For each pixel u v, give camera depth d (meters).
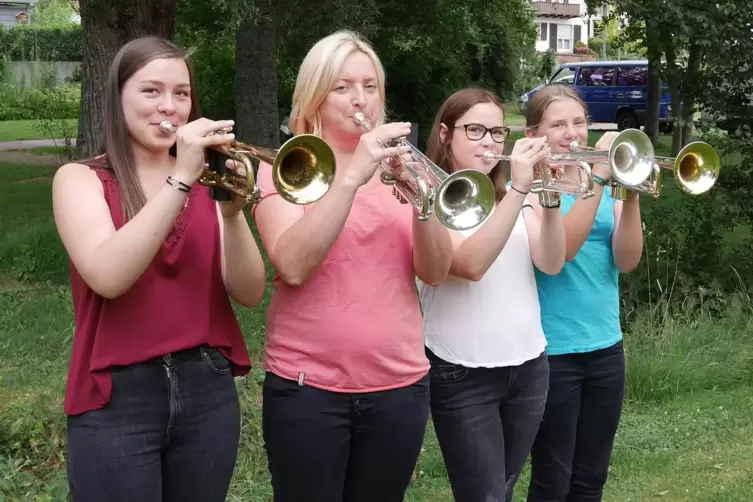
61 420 4.30
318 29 9.78
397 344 2.56
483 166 3.01
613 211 3.33
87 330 2.26
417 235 2.59
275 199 2.58
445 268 2.67
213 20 14.93
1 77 30.16
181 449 2.32
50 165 15.94
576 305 3.19
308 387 2.52
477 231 2.79
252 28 12.29
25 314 6.67
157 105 2.33
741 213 6.93
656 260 6.76
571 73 27.08
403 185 2.50
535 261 3.03
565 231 3.07
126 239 2.12
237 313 6.51
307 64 2.64
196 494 2.34
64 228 2.23
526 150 2.80
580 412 3.29
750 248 7.18
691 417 5.23
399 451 2.59
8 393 5.14
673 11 6.38
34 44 35.47
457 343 2.89
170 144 2.37
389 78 16.02
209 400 2.34
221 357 2.41
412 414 2.59
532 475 3.32
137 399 2.24
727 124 6.97
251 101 13.45
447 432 2.92
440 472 4.38
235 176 2.25
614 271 3.32
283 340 2.57
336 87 2.61
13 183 13.51
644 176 3.09
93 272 2.13
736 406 5.41
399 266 2.62
